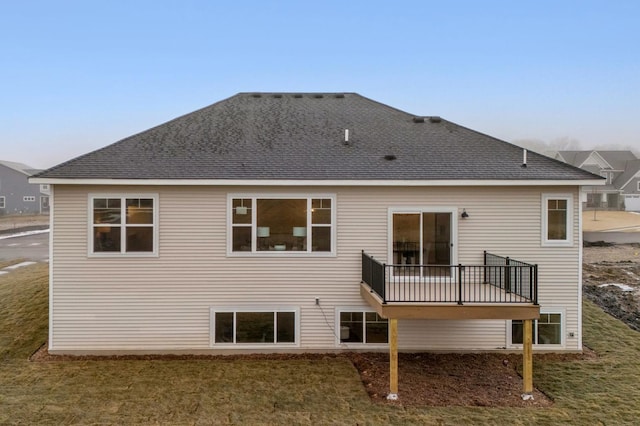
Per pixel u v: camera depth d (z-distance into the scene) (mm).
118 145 11461
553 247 10656
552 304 10672
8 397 8000
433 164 10938
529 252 10680
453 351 10719
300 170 10516
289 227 10625
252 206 10570
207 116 13461
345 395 8211
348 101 15070
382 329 10758
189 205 10500
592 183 10227
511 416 7355
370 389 8508
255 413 7434
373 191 10664
